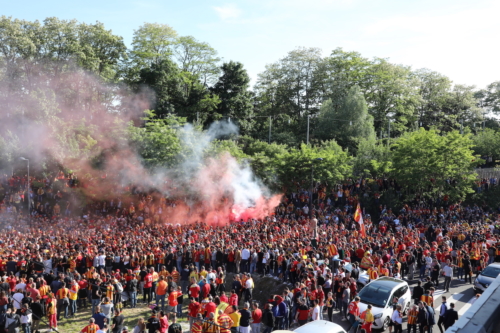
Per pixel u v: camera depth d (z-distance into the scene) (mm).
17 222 39281
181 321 19453
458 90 86688
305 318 16688
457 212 42188
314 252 24109
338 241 26094
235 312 15250
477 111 84375
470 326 5070
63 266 23359
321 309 17594
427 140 45406
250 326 15914
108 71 68812
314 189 45344
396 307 16406
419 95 76312
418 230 34938
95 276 20578
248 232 30984
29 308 16859
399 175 45844
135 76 70062
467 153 44250
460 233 31938
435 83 84125
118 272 21812
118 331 14836
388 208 44750
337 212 40938
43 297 18359
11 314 15562
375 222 43719
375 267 21828
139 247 25297
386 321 17578
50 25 64938
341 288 19469
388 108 74562
